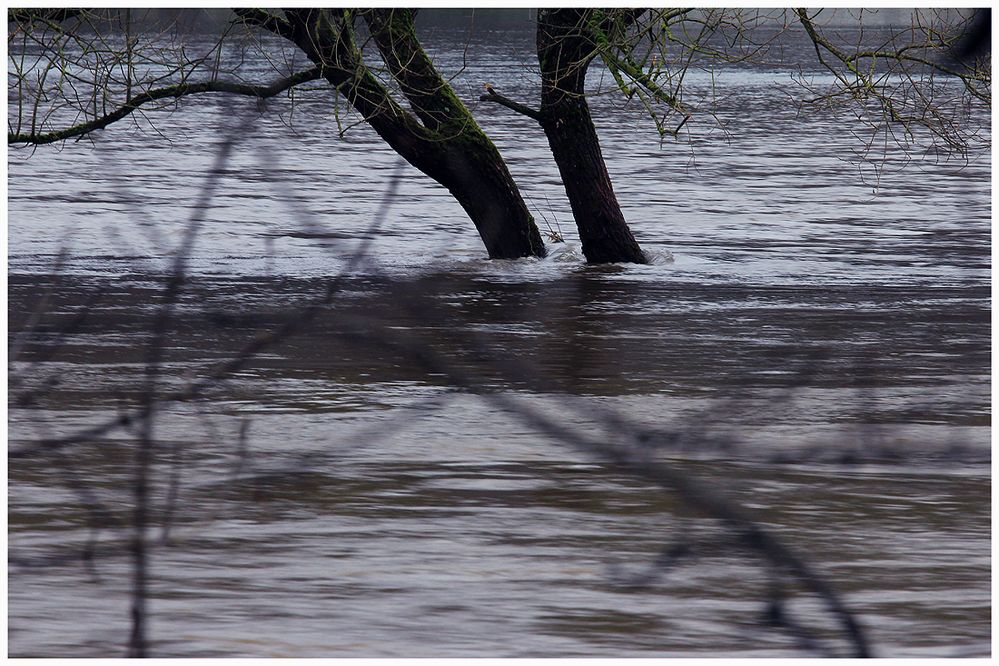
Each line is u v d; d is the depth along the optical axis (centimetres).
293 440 3575
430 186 10900
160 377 4316
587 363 4672
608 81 18812
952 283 6681
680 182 11306
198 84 5953
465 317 5581
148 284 6444
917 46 5566
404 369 4462
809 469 3253
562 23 6769
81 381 4216
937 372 4588
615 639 2227
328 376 4375
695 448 3303
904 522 2884
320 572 2550
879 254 7681
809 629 2253
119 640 2197
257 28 5847
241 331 5131
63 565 2528
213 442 3519
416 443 3534
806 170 12250
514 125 17338
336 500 3038
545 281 6612
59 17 5756
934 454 3431
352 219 9031
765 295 6288
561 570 2570
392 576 2536
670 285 6550
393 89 6838
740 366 4669
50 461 3278
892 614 2327
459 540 2761
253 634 2230
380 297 6025
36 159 12100
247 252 7606
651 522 2866
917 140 15238
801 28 5719
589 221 7238
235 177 11344
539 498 3062
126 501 2961
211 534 2761
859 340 5197
